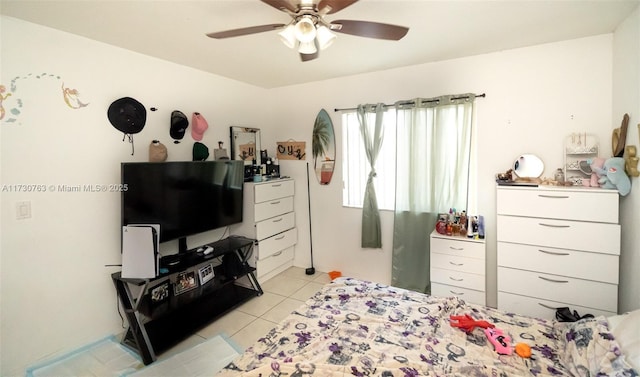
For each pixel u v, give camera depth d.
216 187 3.00
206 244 3.12
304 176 3.80
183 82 2.89
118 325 2.43
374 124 3.22
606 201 2.07
